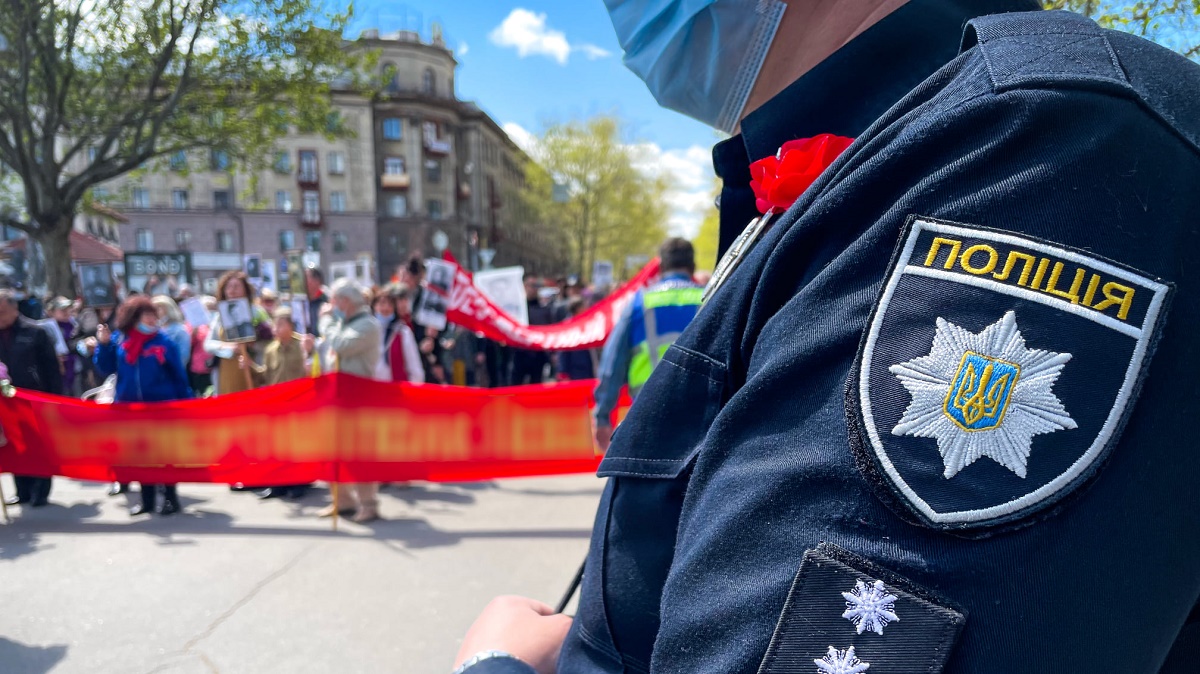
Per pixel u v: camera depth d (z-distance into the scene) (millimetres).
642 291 3922
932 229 363
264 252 41281
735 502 395
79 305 11656
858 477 349
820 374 382
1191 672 451
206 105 14203
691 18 629
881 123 430
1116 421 319
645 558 542
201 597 3736
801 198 457
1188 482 328
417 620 3479
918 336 351
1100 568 314
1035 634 311
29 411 5242
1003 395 330
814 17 577
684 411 523
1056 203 344
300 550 4434
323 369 5949
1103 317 327
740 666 362
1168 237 342
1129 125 354
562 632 742
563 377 7914
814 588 348
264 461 5066
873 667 326
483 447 5238
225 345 6289
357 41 14922
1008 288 338
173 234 40031
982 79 389
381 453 5035
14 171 14406
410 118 44156
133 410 5184
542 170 44281
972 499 325
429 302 6395
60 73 12602
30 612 3555
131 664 3082
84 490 5961
